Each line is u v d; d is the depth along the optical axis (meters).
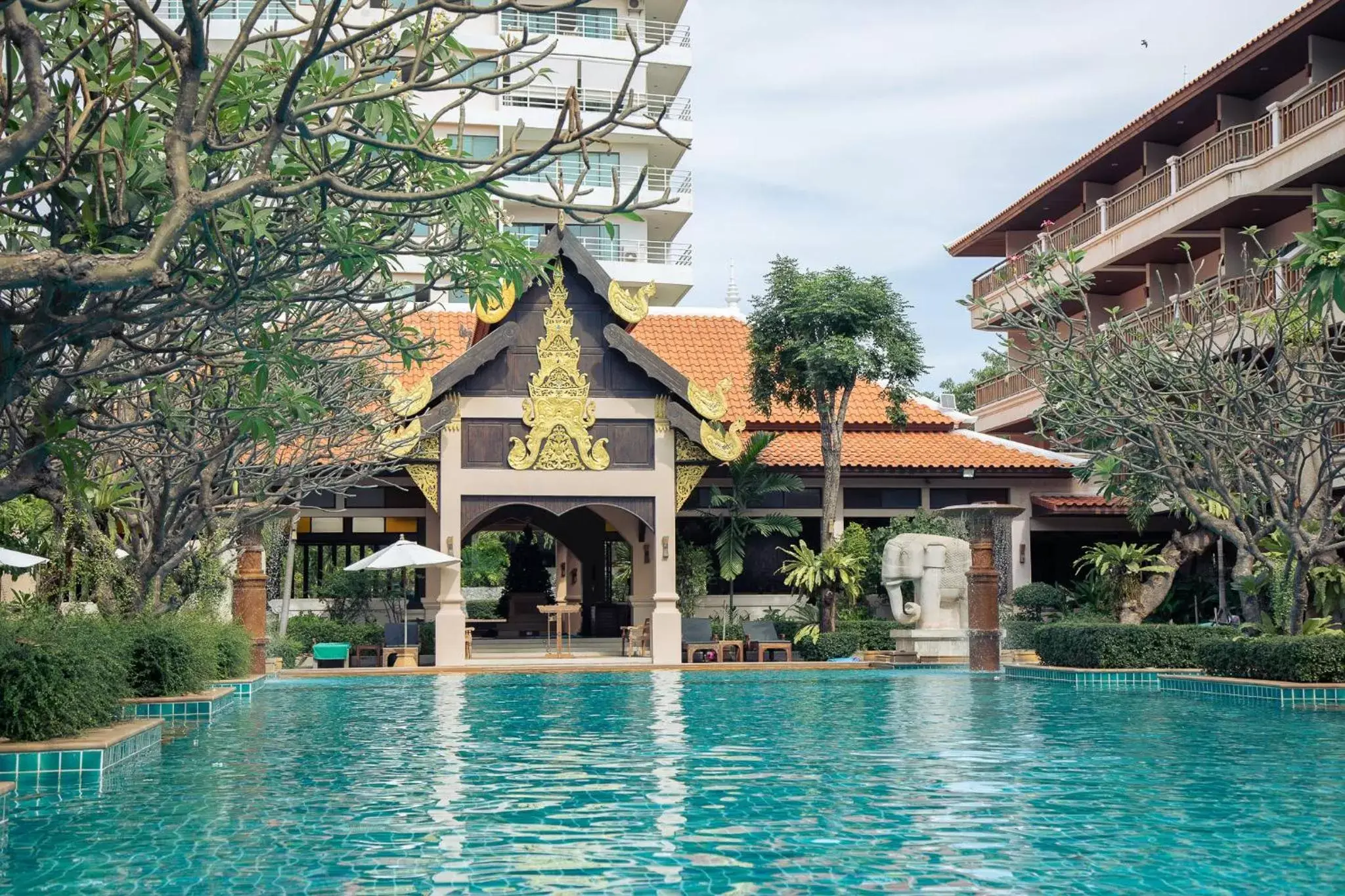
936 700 18.31
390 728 14.73
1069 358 18.48
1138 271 36.44
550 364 28.48
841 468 31.08
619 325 29.30
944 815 8.67
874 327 30.20
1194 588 31.97
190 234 8.51
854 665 26.58
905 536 27.84
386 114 8.12
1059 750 12.16
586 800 9.39
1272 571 18.08
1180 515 25.89
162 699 15.58
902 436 34.53
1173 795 9.47
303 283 12.59
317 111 7.65
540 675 25.16
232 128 8.73
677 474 29.08
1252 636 19.95
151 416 13.49
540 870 7.02
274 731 14.43
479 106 48.38
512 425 28.36
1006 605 31.06
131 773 10.87
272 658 25.80
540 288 28.59
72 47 8.12
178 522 17.36
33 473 9.40
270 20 43.50
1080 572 34.84
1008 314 19.33
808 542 32.59
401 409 27.02
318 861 7.26
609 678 24.03
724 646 29.14
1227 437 17.41
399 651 27.27
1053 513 32.59
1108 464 19.72
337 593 30.86
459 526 27.89
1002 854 7.39
